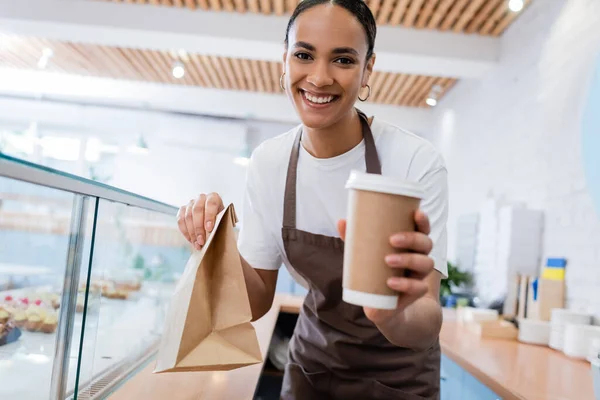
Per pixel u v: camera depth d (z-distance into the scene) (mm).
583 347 2232
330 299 1415
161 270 1727
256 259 1414
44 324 966
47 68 6777
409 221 703
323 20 1005
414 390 1423
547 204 3268
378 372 1444
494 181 4312
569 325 2303
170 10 4465
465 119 5312
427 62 4516
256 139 7691
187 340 863
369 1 4012
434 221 1201
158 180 7566
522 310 3080
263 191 1396
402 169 1274
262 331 1988
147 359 1425
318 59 1020
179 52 5582
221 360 884
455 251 4918
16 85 6957
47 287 967
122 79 6980
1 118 7469
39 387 951
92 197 1021
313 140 1279
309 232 1356
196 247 1002
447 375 2402
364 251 698
